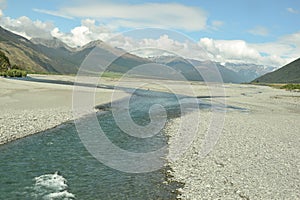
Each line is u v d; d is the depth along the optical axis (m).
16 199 12.75
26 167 16.61
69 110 35.31
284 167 17.44
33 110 33.16
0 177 15.00
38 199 12.84
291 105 56.84
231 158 19.11
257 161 18.52
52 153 19.41
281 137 25.73
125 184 14.76
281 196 13.43
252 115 39.50
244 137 25.19
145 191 13.97
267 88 125.38
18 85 56.72
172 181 15.22
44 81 77.75
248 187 14.39
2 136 22.41
